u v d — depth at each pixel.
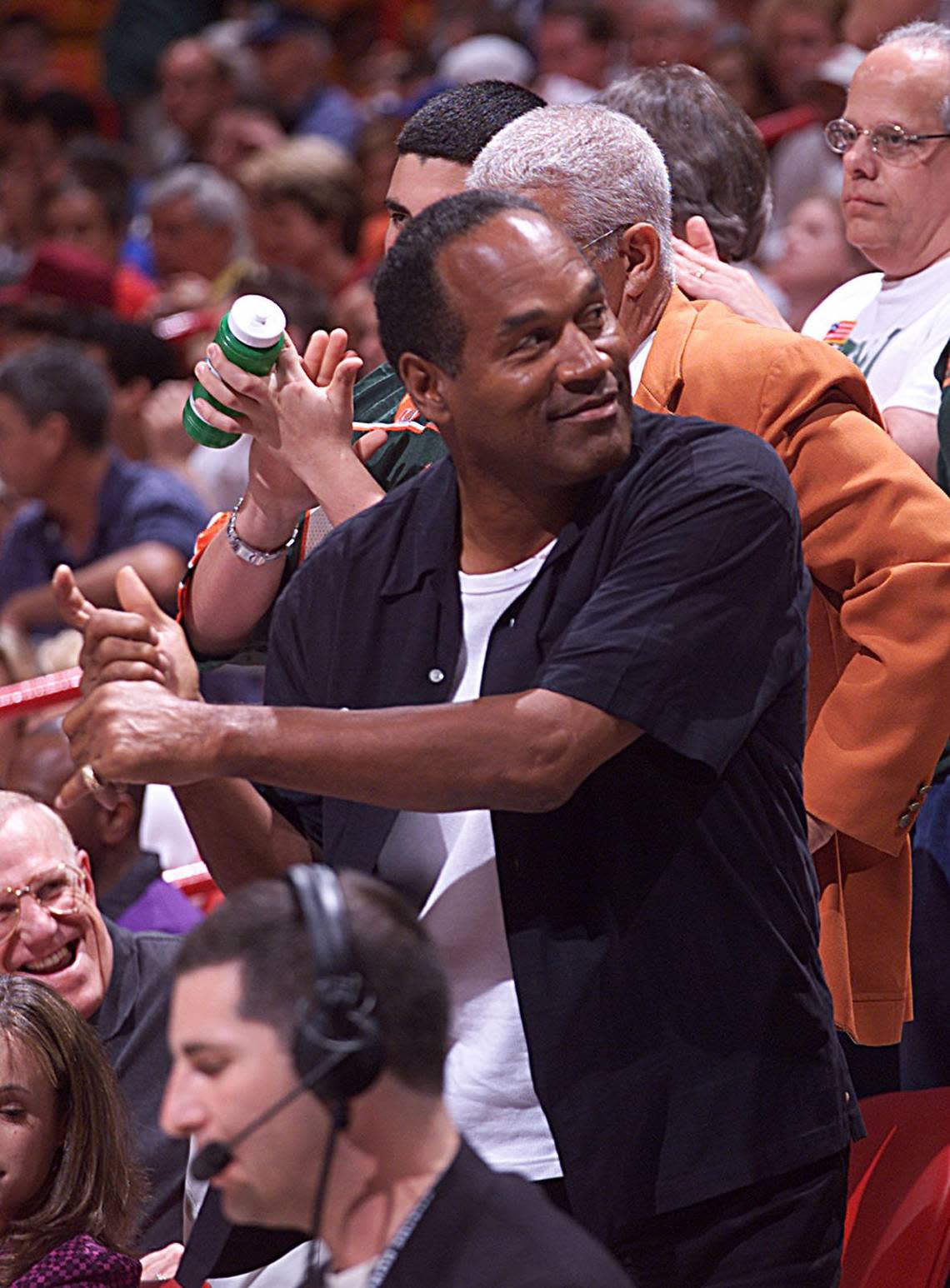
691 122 10.06
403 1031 5.29
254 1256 7.30
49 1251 8.39
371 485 8.27
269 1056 5.24
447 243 6.82
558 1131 7.02
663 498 6.97
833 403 8.30
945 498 8.30
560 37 28.50
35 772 12.25
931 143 10.74
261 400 8.34
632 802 7.10
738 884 7.14
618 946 7.06
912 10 19.22
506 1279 5.29
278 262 23.39
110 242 25.91
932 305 10.92
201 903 12.97
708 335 8.41
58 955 10.04
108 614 6.99
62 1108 8.48
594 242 8.15
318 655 7.54
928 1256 8.16
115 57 34.16
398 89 31.27
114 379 20.56
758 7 27.11
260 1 34.94
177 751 6.65
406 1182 5.41
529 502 7.06
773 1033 7.19
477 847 7.25
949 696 8.23
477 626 7.23
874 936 8.63
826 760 8.32
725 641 6.88
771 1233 7.21
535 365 6.72
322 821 7.90
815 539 8.34
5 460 18.61
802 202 19.45
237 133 29.14
